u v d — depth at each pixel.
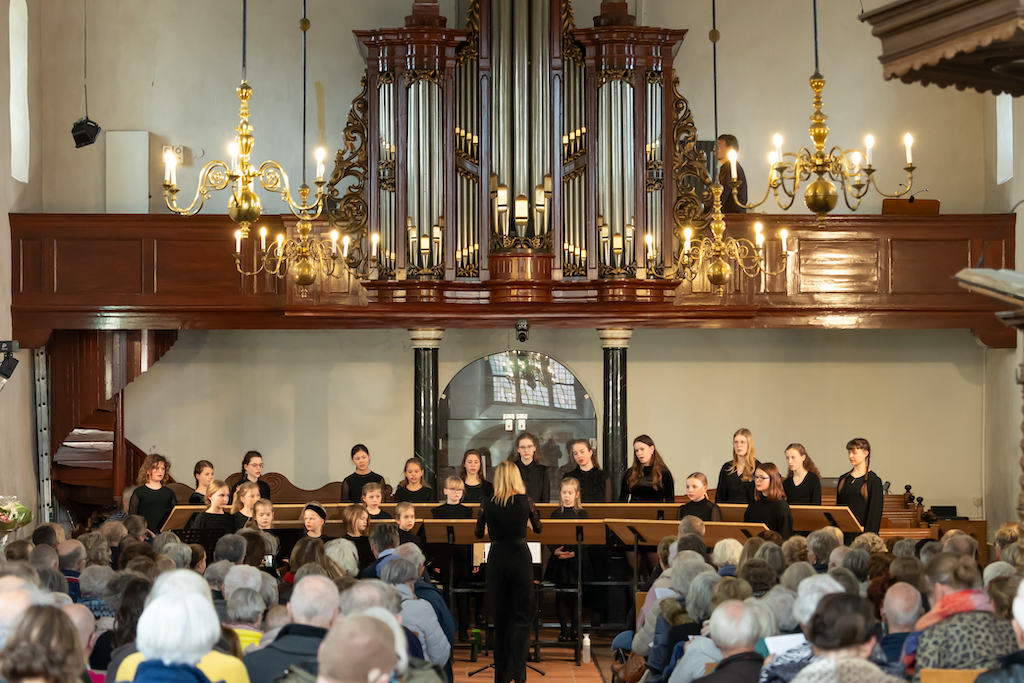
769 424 14.14
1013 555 6.30
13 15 12.63
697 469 14.12
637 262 11.91
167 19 13.57
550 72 12.05
